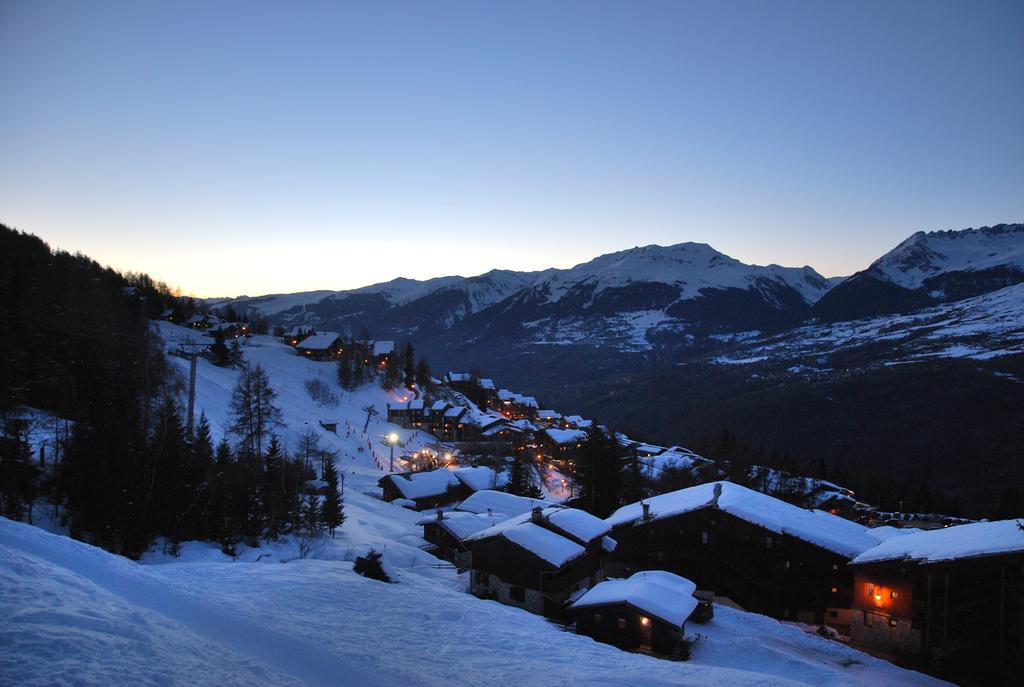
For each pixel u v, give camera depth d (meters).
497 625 29.64
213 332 148.12
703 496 53.62
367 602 29.78
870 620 41.06
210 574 31.06
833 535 48.75
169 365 91.19
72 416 54.91
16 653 13.29
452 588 44.97
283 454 70.56
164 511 44.94
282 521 53.28
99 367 66.31
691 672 25.38
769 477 107.19
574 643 28.70
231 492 50.06
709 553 49.84
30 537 24.45
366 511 70.69
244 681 15.52
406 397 169.00
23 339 63.62
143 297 165.88
